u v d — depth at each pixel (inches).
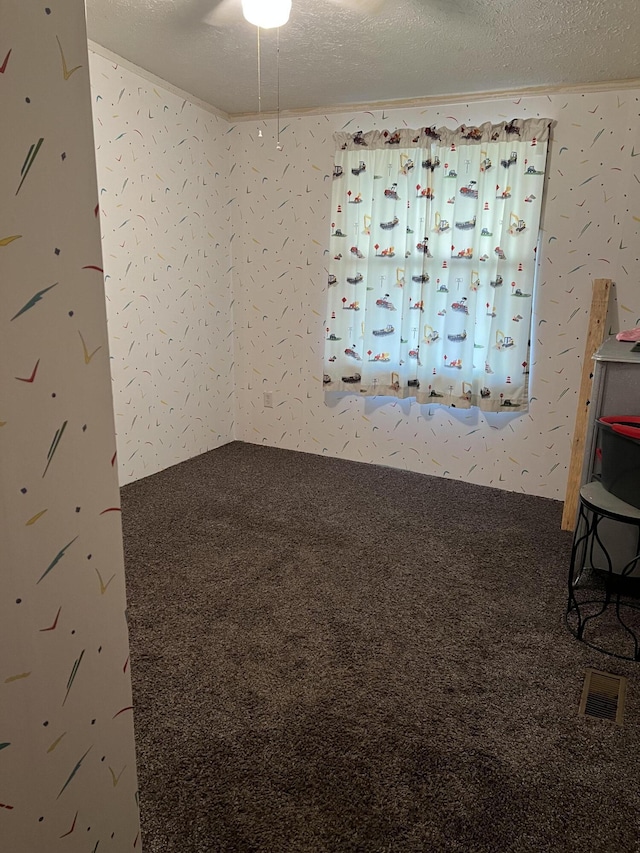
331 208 146.3
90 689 34.7
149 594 92.6
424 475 150.9
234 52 109.6
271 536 114.1
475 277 133.2
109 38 105.0
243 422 175.5
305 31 97.3
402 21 92.4
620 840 53.6
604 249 124.2
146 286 135.9
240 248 162.6
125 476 139.6
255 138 153.5
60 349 29.6
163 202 136.9
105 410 32.7
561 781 59.7
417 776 59.9
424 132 131.4
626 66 108.5
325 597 92.9
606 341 103.6
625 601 92.9
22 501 28.7
